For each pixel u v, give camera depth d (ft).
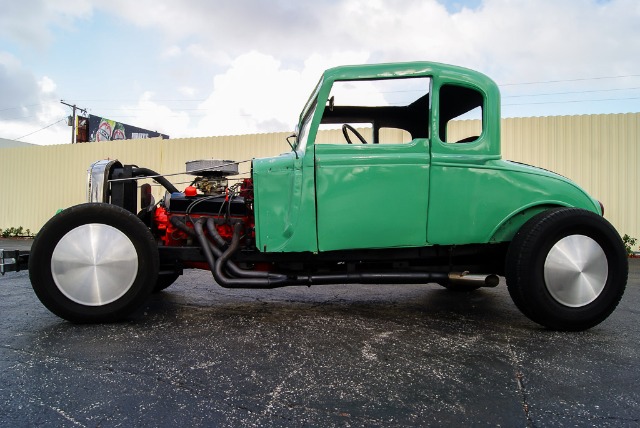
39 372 6.75
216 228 10.34
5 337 8.53
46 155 39.01
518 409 5.64
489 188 9.58
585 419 5.38
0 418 5.31
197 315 10.56
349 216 9.35
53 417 5.34
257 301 12.45
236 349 7.89
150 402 5.75
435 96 9.53
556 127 28.91
